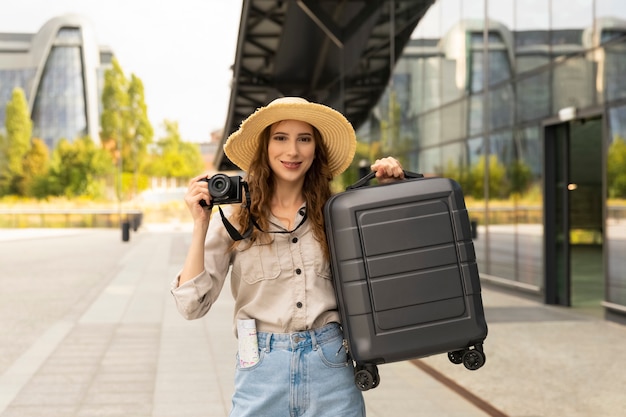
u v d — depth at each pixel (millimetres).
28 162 71125
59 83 79375
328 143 2268
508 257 11664
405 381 5648
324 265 2166
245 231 2150
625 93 8406
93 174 71875
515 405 4906
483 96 12633
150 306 10469
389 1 18516
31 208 67062
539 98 10578
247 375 2143
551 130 10367
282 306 2141
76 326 8562
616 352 6773
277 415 2127
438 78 14891
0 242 31625
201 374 5938
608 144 8750
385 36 18938
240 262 2184
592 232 9586
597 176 9438
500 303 10469
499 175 12000
